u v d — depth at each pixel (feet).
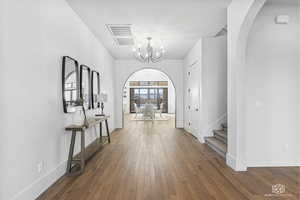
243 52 10.31
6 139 6.26
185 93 24.56
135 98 52.42
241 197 7.75
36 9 7.92
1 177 6.06
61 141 10.19
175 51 21.88
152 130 24.63
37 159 7.95
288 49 11.02
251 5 8.67
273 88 10.98
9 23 6.44
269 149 11.06
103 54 19.21
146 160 12.58
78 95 12.21
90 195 7.95
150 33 15.96
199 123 18.10
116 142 17.92
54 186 8.82
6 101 6.28
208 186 8.73
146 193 8.09
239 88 10.36
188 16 12.80
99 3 10.94
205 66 17.12
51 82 9.14
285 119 11.04
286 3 10.90
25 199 7.08
